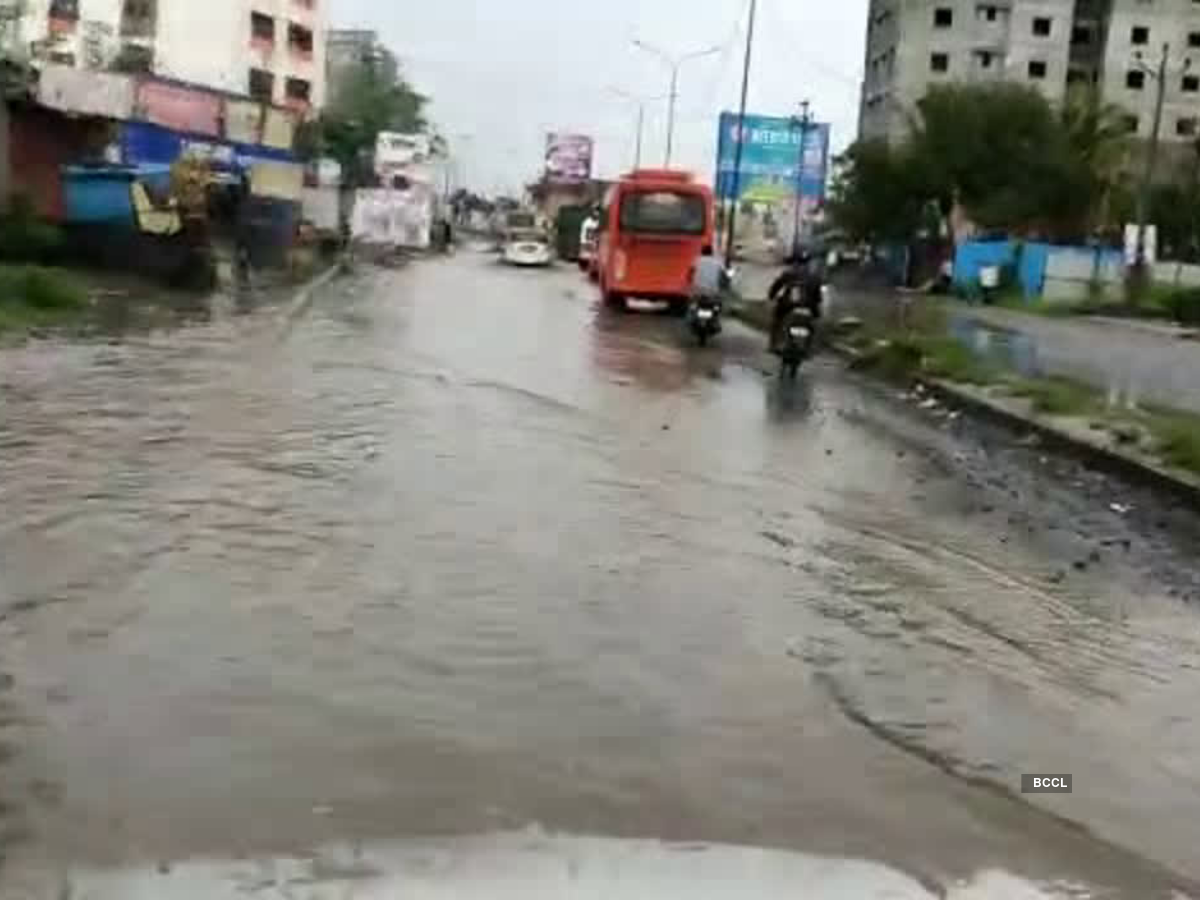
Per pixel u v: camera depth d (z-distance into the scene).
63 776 4.95
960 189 66.75
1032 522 11.71
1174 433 15.61
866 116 111.94
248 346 19.30
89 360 16.28
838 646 7.32
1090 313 51.53
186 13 74.75
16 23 32.88
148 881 4.24
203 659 6.29
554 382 18.44
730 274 38.66
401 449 12.04
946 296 58.75
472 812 4.88
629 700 6.15
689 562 8.86
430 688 6.11
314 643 6.61
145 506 9.17
